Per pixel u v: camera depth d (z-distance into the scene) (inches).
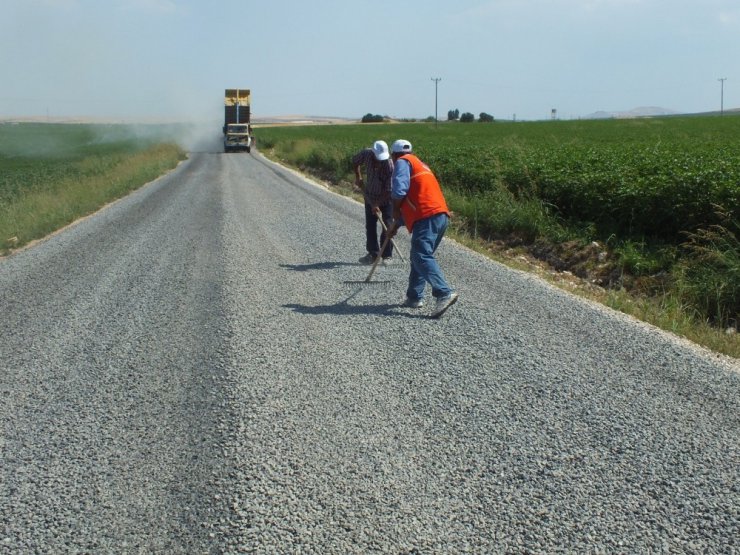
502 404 184.7
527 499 140.0
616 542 126.2
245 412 181.3
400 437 166.6
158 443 166.6
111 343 245.3
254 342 239.9
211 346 237.5
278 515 135.0
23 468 156.7
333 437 166.9
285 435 168.1
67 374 215.6
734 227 372.8
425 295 304.3
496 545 125.6
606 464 153.3
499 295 302.5
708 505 137.0
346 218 562.9
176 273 360.2
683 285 337.4
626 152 705.0
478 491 142.9
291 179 1021.8
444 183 706.2
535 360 217.3
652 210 415.5
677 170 440.1
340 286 323.9
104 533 131.2
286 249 423.8
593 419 175.3
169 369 216.7
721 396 189.3
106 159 1451.8
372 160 360.8
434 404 185.3
